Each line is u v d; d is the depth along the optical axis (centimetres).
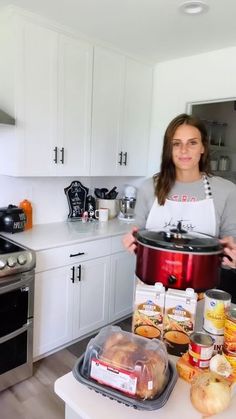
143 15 192
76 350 231
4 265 172
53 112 218
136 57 268
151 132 300
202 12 185
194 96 266
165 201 138
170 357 92
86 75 234
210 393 70
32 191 250
